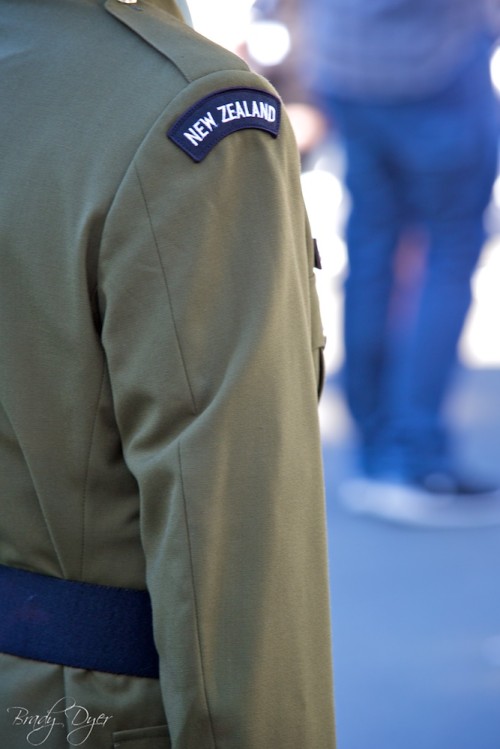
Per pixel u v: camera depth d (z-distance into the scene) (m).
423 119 8.66
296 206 2.84
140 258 2.63
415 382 9.23
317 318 3.09
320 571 2.73
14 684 2.88
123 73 2.74
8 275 2.78
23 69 2.83
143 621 2.83
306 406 2.73
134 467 2.67
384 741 6.20
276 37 9.84
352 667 6.96
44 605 2.88
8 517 2.89
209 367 2.62
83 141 2.70
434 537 8.80
